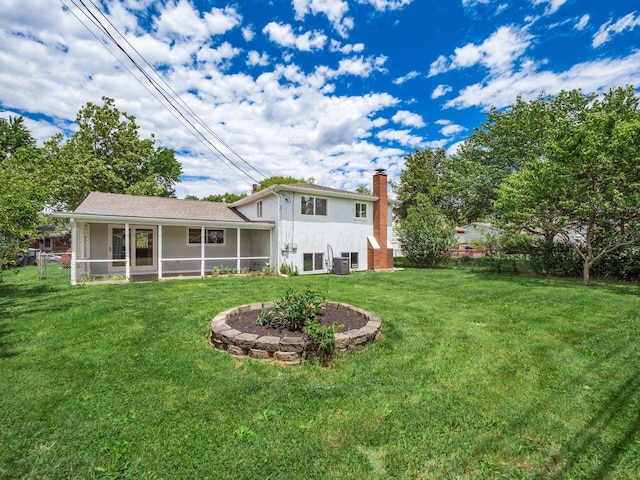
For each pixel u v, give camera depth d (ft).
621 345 14.60
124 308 20.72
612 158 30.12
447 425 8.40
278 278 39.88
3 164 25.30
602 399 9.79
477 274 44.93
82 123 73.05
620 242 33.78
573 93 53.06
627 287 31.89
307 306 14.76
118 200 42.75
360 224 52.54
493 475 6.72
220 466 6.82
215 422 8.40
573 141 31.94
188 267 47.26
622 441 7.76
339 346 13.07
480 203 58.95
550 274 42.37
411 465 6.95
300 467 6.84
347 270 45.52
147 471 6.66
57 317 18.51
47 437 7.70
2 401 9.30
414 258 58.08
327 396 9.77
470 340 15.30
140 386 10.32
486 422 8.52
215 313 19.12
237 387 10.28
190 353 13.19
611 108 44.91
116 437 7.73
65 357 12.68
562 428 8.29
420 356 13.20
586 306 22.76
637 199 29.40
